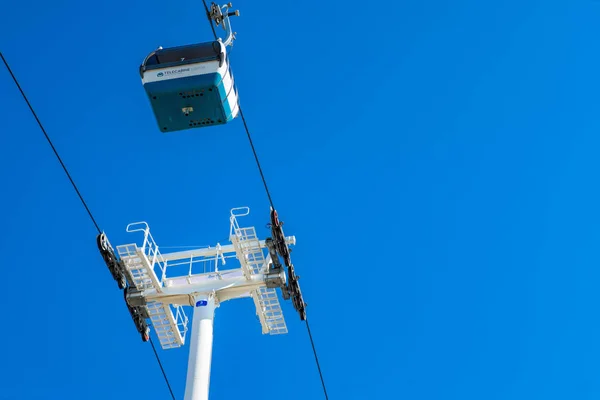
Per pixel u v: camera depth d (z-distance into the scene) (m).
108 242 26.81
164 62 21.42
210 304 27.59
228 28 22.30
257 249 27.31
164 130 22.17
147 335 28.28
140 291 27.66
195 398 25.91
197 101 21.34
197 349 26.75
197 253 28.44
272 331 28.70
